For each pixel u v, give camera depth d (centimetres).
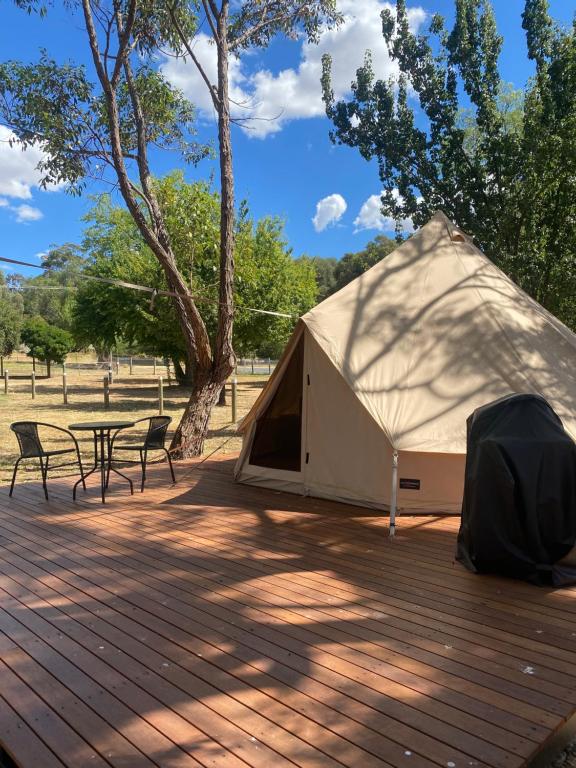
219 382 878
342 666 270
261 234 1791
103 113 839
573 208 1090
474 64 1196
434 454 540
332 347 548
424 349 547
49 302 5203
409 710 234
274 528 499
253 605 340
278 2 886
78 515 543
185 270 1389
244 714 231
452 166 1234
